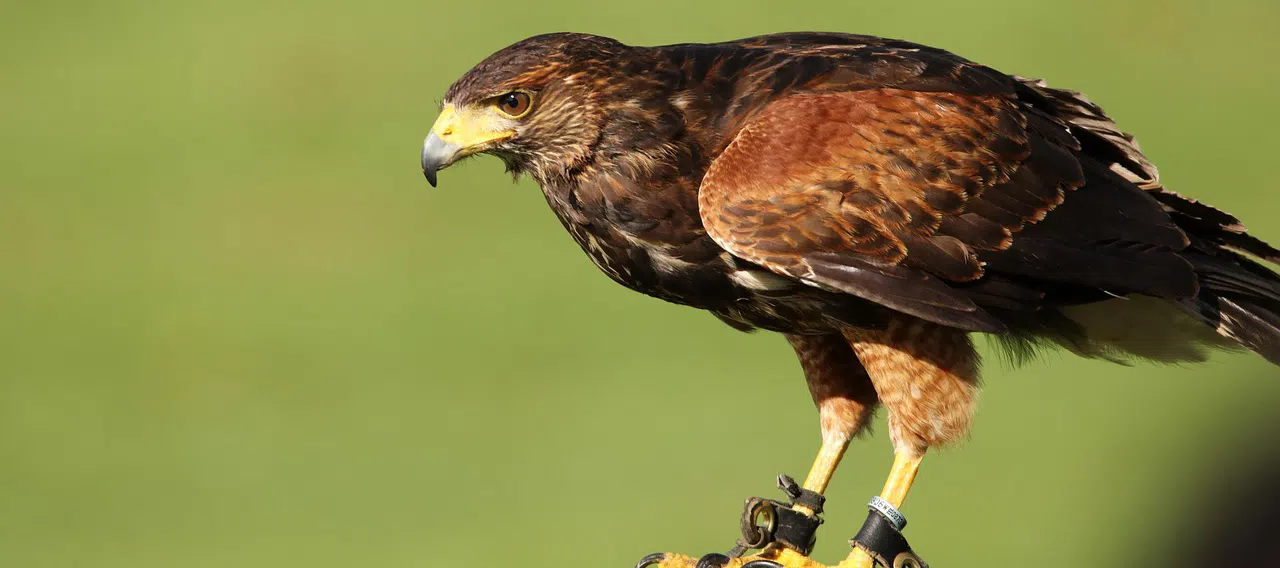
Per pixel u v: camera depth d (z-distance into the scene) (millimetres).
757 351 18500
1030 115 7098
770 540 7133
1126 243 6949
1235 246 7207
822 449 7570
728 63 7016
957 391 6996
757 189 6629
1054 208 6902
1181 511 14828
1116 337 7609
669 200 6828
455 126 6887
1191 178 21562
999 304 6945
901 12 25969
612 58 6848
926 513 15266
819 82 6957
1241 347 7488
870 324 6984
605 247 7098
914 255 6715
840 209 6633
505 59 6840
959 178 6750
